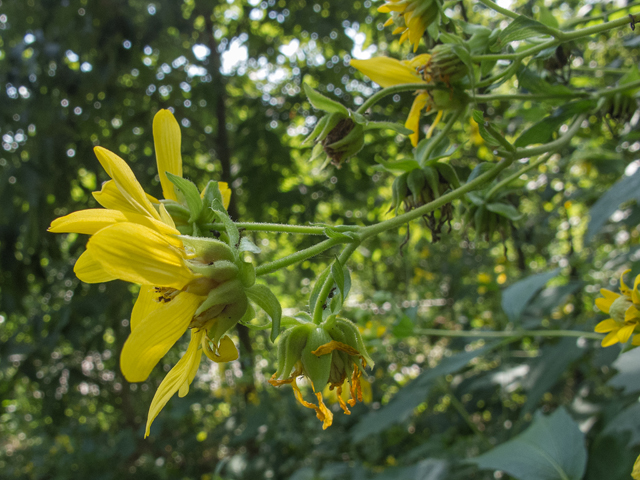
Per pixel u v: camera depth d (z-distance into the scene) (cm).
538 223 514
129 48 467
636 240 491
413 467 314
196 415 698
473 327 571
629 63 273
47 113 454
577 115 147
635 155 290
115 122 575
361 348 104
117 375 559
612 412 278
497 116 298
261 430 511
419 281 677
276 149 516
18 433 860
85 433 659
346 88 498
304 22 489
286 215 544
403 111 368
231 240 92
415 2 134
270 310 92
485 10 338
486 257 600
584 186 393
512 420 391
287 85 595
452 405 466
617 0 227
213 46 540
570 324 344
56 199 482
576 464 194
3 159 477
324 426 101
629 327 115
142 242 82
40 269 502
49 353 488
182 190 97
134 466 622
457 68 135
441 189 145
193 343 89
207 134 545
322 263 539
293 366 103
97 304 458
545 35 129
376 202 591
